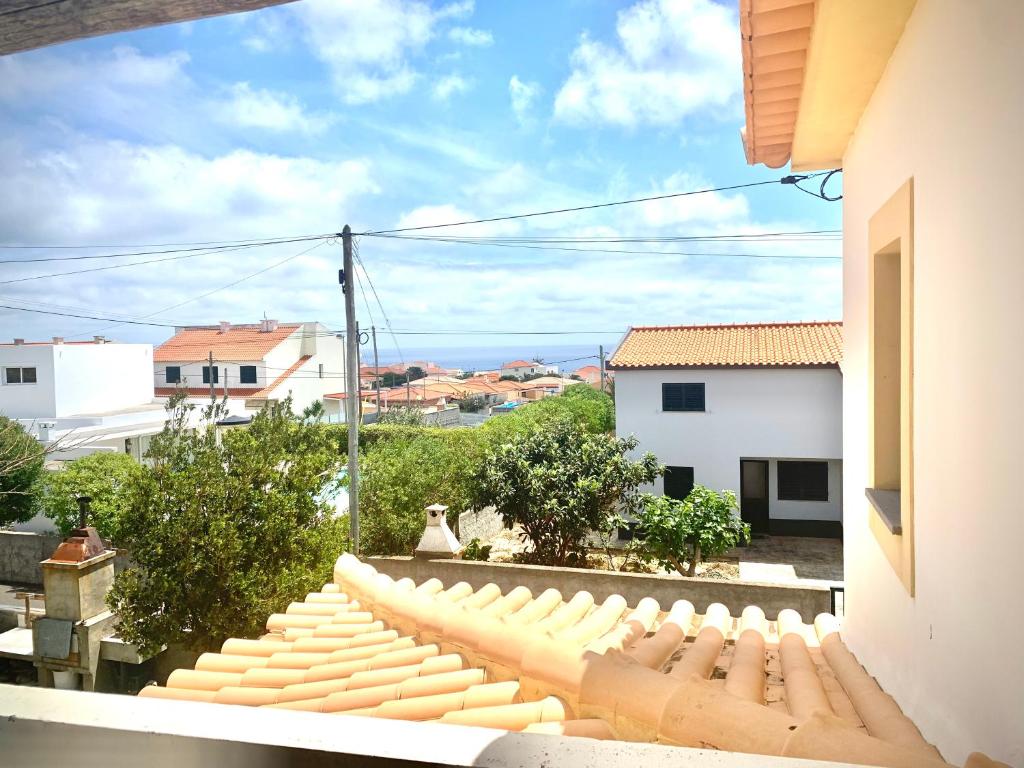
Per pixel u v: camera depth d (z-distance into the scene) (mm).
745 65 3721
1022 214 1792
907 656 3109
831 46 3287
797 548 16625
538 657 2918
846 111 4188
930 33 2695
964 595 2277
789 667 3779
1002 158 1930
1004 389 1920
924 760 1725
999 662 1956
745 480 17984
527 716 2580
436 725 1045
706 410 17250
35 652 10578
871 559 4020
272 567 9203
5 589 14719
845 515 5094
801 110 4195
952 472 2412
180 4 1262
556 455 14344
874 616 3939
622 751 976
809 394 16750
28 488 15562
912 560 2982
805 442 16797
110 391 31375
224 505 9141
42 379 29062
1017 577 1825
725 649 4297
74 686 10586
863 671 3861
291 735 1031
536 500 13523
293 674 3559
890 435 3908
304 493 9820
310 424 10914
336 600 4918
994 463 1995
